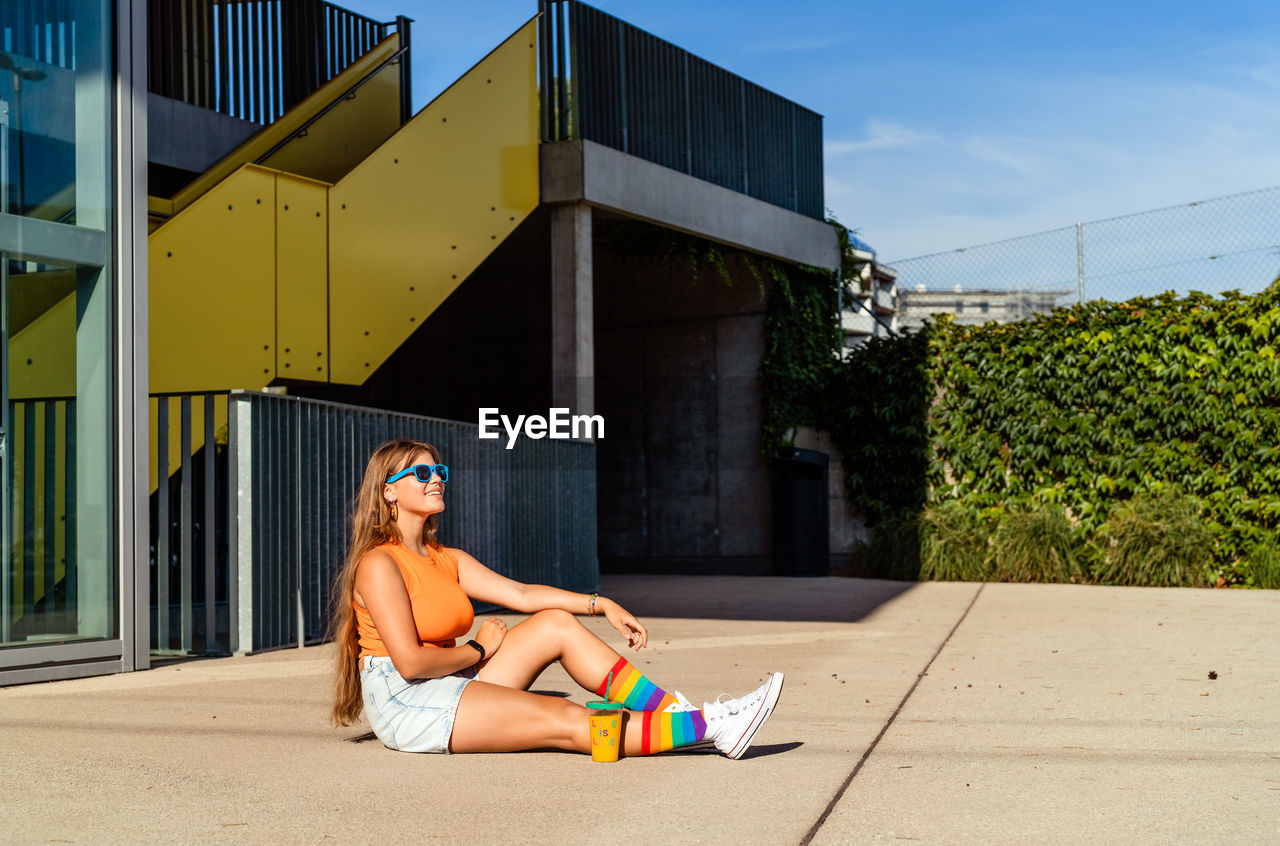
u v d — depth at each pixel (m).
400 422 8.95
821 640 7.59
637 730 3.90
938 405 14.19
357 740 4.33
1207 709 4.94
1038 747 4.15
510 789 3.49
